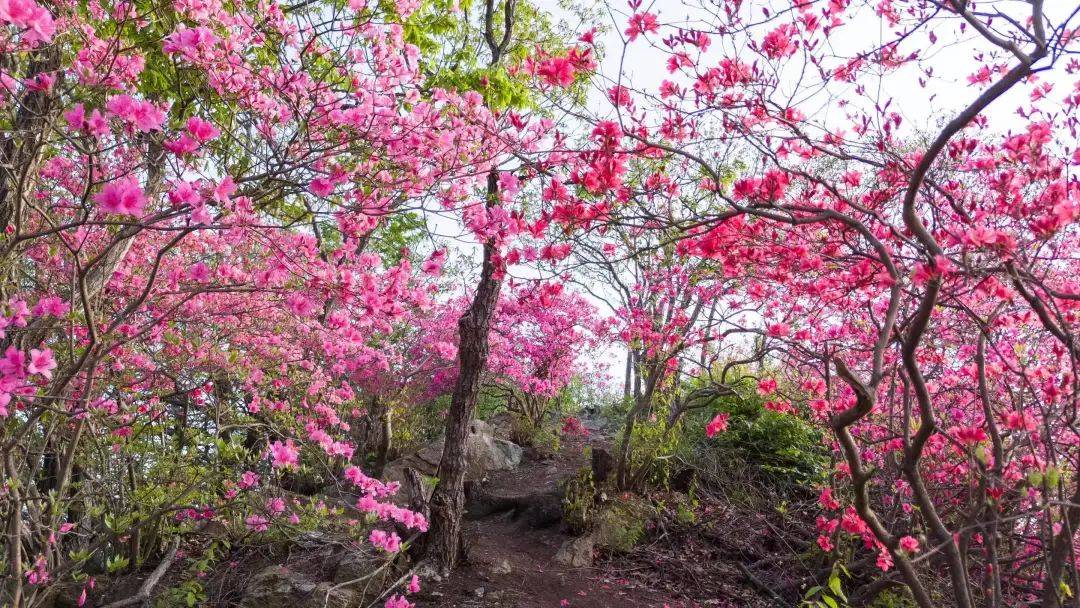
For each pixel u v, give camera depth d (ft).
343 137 13.97
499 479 34.35
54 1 12.28
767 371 27.53
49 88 10.93
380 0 16.92
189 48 12.89
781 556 23.24
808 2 11.75
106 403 17.67
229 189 10.79
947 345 18.93
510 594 20.80
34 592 14.99
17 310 12.89
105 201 9.33
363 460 36.88
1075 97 13.57
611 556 24.47
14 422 14.61
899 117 14.06
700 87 13.82
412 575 19.49
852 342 19.86
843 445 10.67
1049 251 13.48
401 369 37.99
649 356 27.40
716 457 28.40
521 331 43.04
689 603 21.33
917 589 10.82
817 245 14.30
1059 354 13.62
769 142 13.71
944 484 17.69
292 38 15.39
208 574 21.27
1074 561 11.30
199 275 12.89
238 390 22.74
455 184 15.26
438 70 23.75
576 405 52.03
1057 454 13.97
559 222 13.01
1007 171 12.48
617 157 11.65
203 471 20.93
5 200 14.39
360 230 15.37
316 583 20.04
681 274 28.81
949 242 13.44
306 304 14.98
